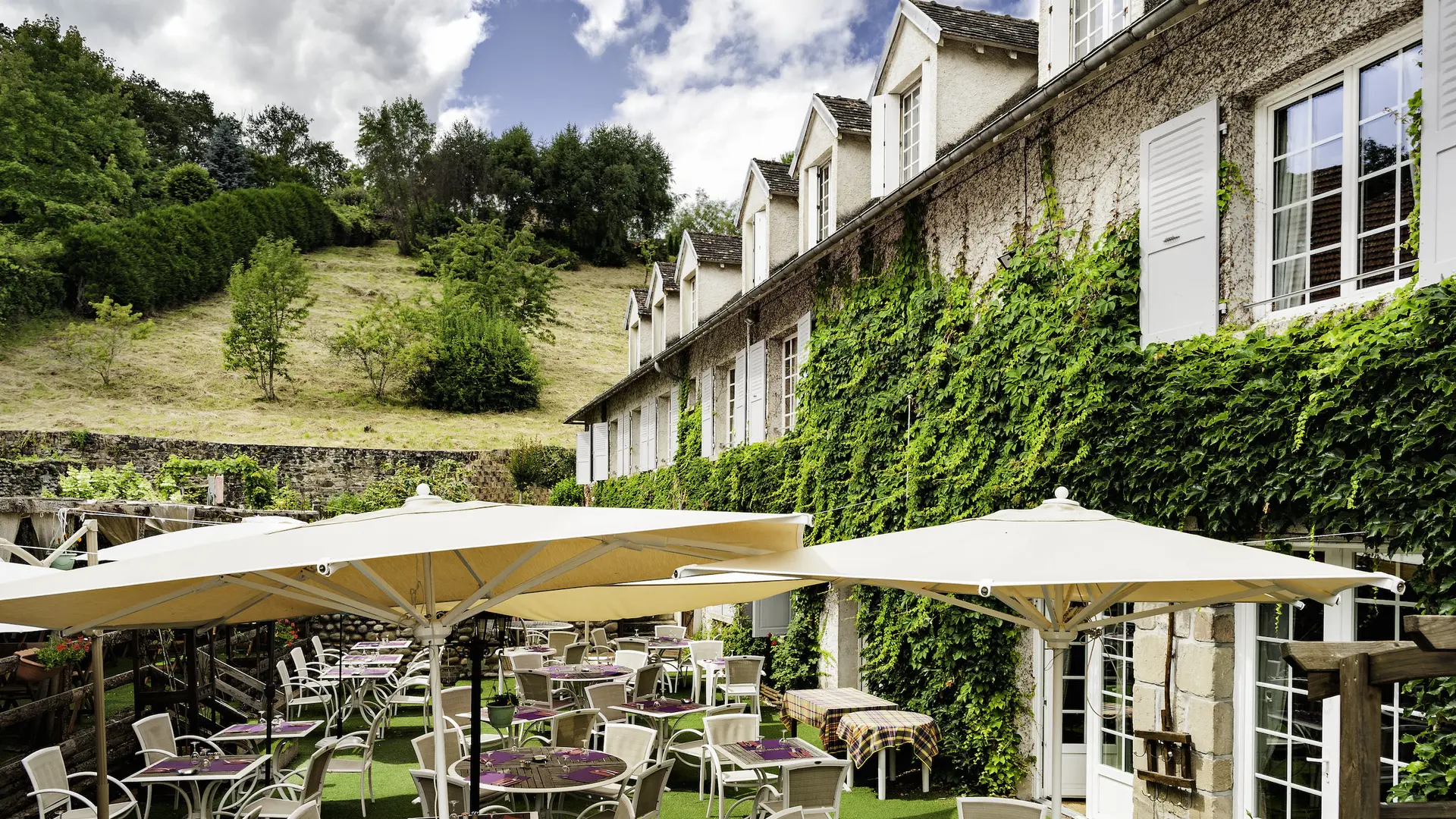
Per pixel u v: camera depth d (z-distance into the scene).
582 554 3.74
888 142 10.42
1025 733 7.80
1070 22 7.82
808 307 11.88
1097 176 7.04
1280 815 5.56
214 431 32.44
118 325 38.78
